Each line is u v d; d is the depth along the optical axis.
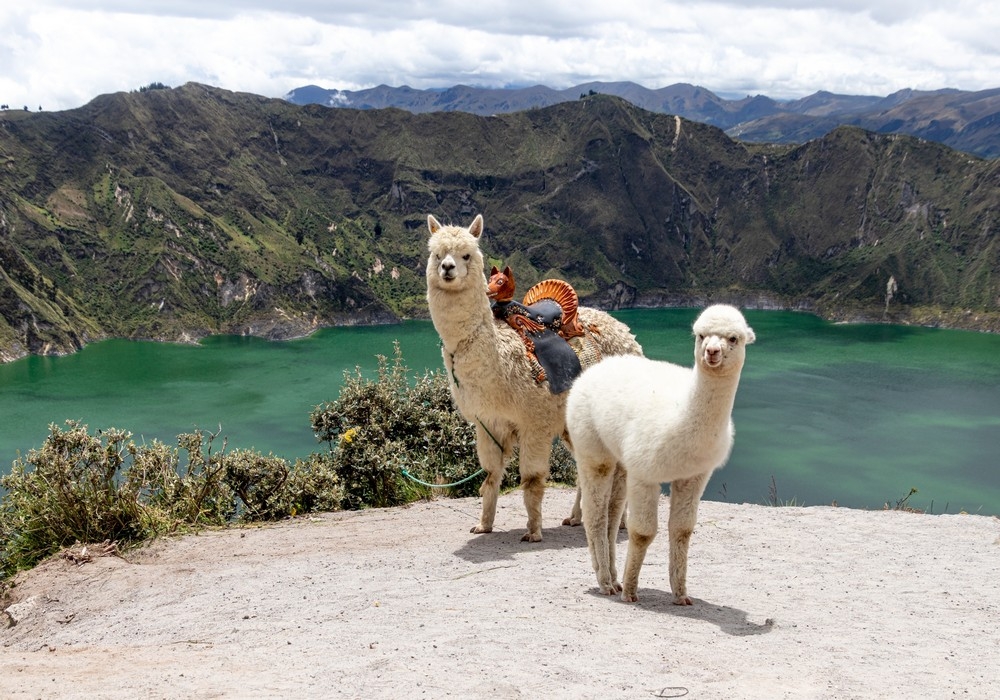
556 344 8.73
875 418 84.62
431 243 8.55
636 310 184.38
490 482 9.01
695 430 5.71
